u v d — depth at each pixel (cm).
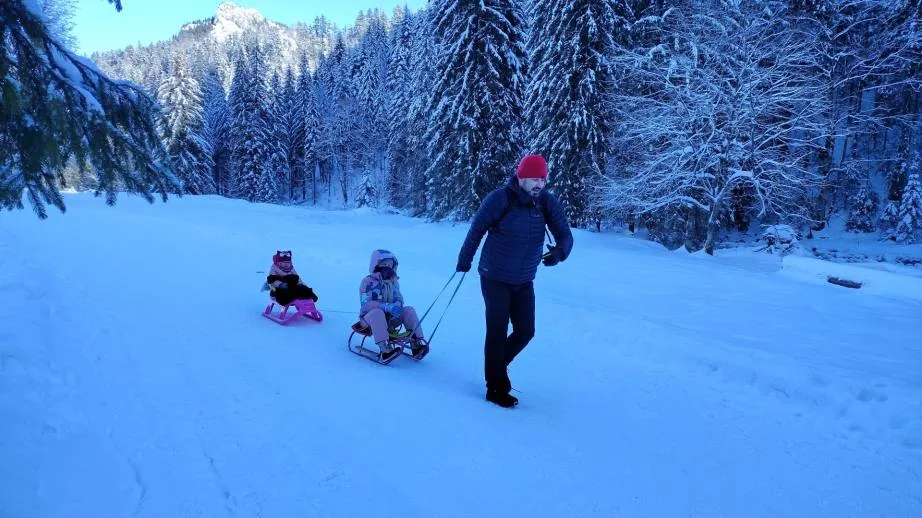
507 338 415
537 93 2342
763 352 518
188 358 455
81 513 232
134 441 302
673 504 273
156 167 418
